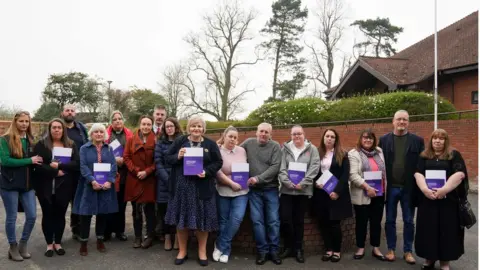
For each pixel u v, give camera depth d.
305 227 6.31
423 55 22.30
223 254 5.93
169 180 5.77
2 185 5.73
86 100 39.72
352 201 6.07
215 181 5.98
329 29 44.88
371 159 6.11
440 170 5.44
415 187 5.81
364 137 6.13
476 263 6.02
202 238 5.82
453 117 14.62
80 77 40.06
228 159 6.00
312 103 19.36
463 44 20.56
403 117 5.99
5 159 5.60
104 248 6.36
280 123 19.80
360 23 46.22
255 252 6.29
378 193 5.95
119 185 6.89
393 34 45.91
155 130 7.29
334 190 5.78
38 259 5.96
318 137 17.58
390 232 6.08
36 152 5.91
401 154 6.04
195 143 5.76
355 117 17.12
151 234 6.59
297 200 5.96
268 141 6.07
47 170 5.86
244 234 6.31
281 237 6.21
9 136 5.69
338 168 5.92
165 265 5.75
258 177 5.83
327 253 6.07
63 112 6.83
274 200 5.96
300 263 5.88
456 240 5.41
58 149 5.98
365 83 23.75
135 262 5.87
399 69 21.33
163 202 6.26
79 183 6.23
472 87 18.20
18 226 7.90
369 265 5.84
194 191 5.62
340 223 6.23
